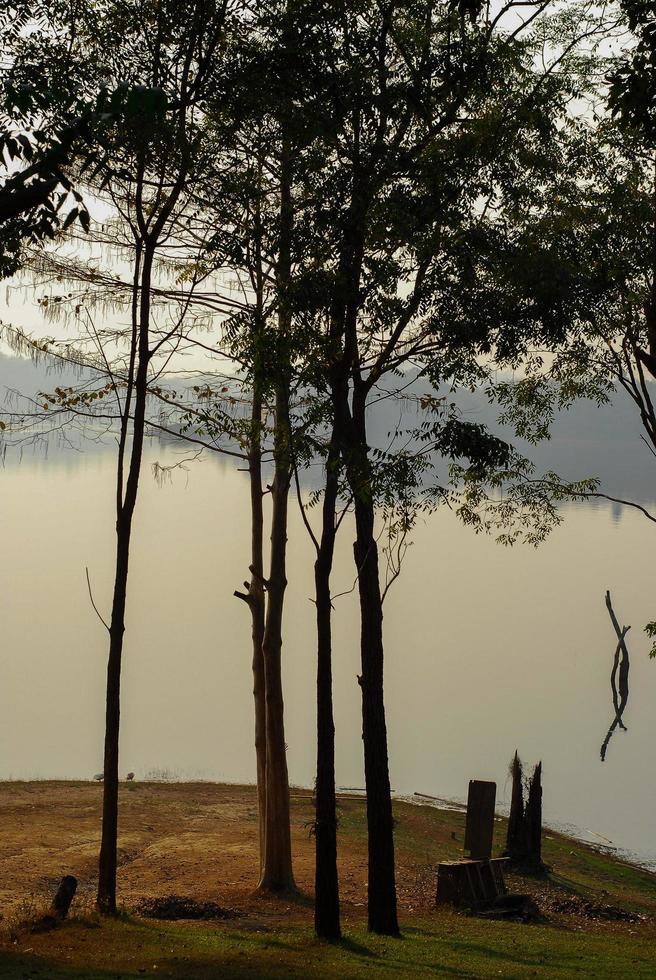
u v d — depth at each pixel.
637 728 46.81
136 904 19.70
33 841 24.58
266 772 22.00
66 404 19.47
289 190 17.48
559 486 21.89
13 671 53.97
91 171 17.00
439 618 74.75
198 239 19.38
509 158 17.14
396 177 16.11
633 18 14.69
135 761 39.12
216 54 16.27
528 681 55.88
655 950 17.55
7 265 13.70
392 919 17.52
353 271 15.95
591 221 19.05
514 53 16.73
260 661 22.75
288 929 18.62
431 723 46.47
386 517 16.67
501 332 16.83
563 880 25.38
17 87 10.20
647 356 19.66
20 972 11.92
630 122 15.00
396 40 16.27
